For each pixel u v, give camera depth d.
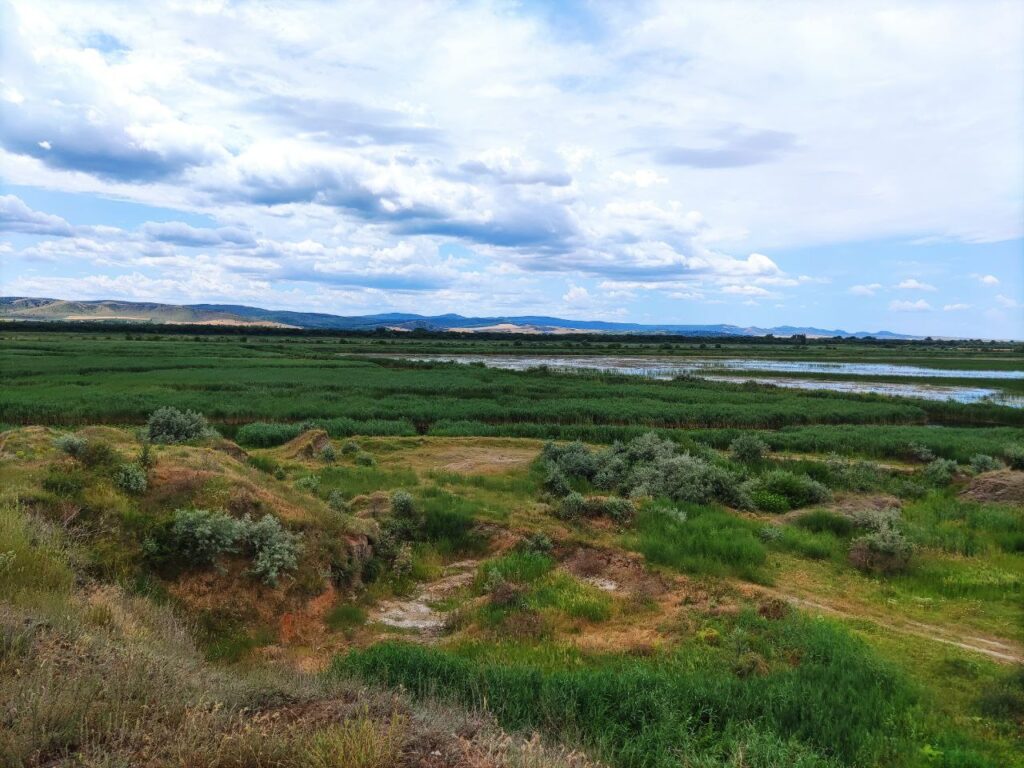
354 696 5.68
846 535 14.62
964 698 7.25
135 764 4.07
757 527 14.41
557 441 27.64
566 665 8.08
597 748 5.70
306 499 12.59
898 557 12.04
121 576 8.64
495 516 14.24
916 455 26.30
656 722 6.19
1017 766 5.84
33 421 29.97
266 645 8.72
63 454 10.59
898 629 9.37
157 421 18.02
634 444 22.62
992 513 15.72
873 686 7.05
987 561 12.83
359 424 29.47
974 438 28.78
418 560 12.61
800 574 11.88
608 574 11.87
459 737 4.96
